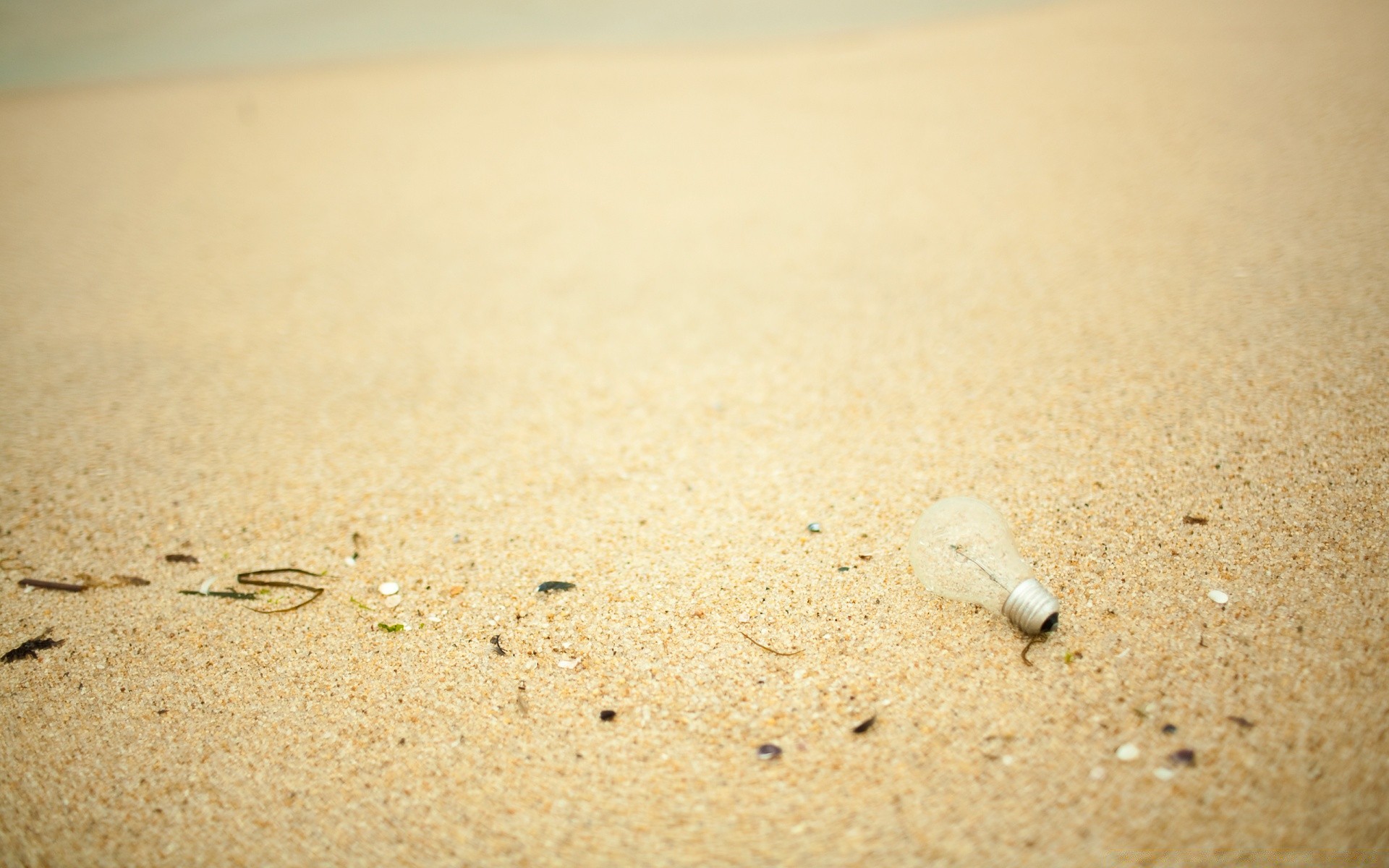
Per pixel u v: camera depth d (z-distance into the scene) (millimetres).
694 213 1805
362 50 3322
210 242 1834
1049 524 1096
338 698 1021
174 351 1446
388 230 1847
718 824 928
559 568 1114
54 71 3244
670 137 2244
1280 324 1255
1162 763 930
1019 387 1257
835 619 1045
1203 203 1513
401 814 947
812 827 923
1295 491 1082
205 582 1126
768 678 1007
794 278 1507
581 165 2121
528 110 2553
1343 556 1028
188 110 2756
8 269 1738
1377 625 980
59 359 1433
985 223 1596
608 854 919
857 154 1997
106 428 1312
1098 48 2398
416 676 1032
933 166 1877
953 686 988
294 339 1463
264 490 1224
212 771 978
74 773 980
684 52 3020
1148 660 985
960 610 1040
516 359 1404
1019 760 942
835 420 1254
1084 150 1820
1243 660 976
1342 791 905
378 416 1322
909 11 3275
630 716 992
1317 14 2287
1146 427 1172
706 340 1405
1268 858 884
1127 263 1419
